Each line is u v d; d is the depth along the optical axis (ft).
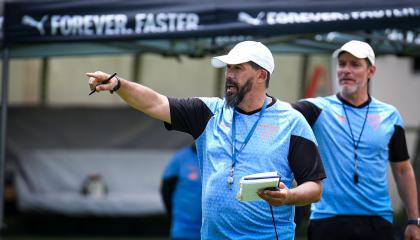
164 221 103.86
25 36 55.67
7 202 99.86
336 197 44.50
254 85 34.27
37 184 99.19
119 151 100.83
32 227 101.35
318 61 102.06
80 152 100.17
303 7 51.31
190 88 101.55
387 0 50.31
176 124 35.09
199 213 64.69
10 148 99.50
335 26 50.67
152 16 53.88
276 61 101.60
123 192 99.96
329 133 44.70
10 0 56.70
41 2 55.47
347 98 45.34
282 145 34.01
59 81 100.27
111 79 33.19
